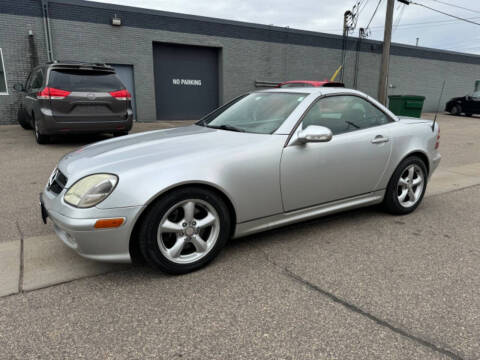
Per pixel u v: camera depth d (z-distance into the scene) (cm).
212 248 283
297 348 198
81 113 747
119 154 284
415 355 193
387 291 254
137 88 1412
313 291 254
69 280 268
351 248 324
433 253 315
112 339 205
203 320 222
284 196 310
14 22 1170
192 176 262
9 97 1205
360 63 2031
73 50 1270
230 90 1631
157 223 257
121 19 1328
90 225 241
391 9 1469
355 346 199
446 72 2425
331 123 342
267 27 1664
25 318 224
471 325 217
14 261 296
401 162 392
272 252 314
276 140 305
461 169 669
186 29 1466
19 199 455
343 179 344
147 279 270
